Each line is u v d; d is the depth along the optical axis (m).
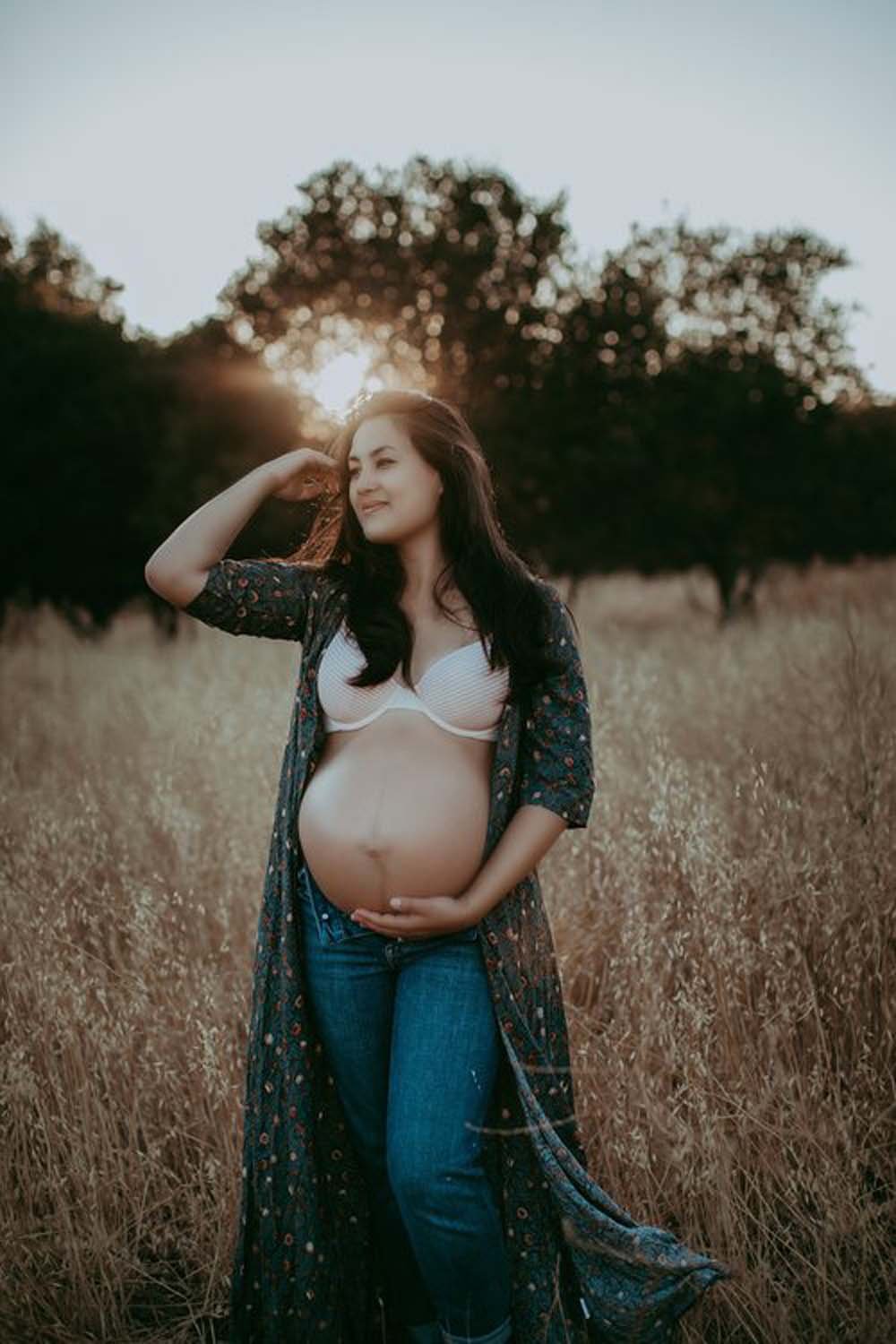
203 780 4.08
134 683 6.68
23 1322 2.13
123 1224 2.38
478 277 15.32
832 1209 2.15
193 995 2.64
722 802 3.58
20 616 14.98
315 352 16.16
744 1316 2.09
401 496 1.96
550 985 2.02
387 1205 2.06
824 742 4.02
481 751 1.96
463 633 1.97
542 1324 1.96
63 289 18.56
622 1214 1.92
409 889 1.88
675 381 15.53
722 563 15.58
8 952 2.90
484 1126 1.99
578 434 15.00
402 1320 2.12
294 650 7.34
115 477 15.08
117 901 3.19
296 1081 1.96
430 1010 1.88
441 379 15.34
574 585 15.98
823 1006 2.63
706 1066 2.29
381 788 1.90
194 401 14.70
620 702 4.17
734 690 5.23
